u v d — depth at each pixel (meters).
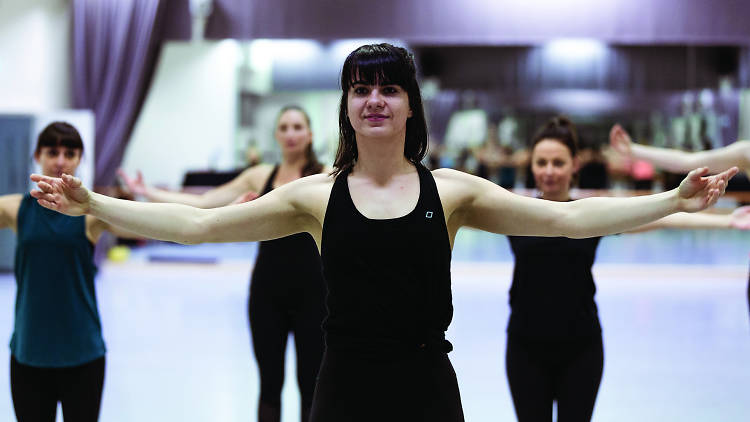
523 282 3.06
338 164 2.12
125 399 4.76
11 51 10.99
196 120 13.34
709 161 3.94
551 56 14.13
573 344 2.97
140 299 8.68
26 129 10.23
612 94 13.88
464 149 14.05
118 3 11.20
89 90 11.27
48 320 2.90
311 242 3.79
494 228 2.13
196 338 6.58
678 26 11.14
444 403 1.98
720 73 13.02
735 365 5.72
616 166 12.39
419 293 1.96
